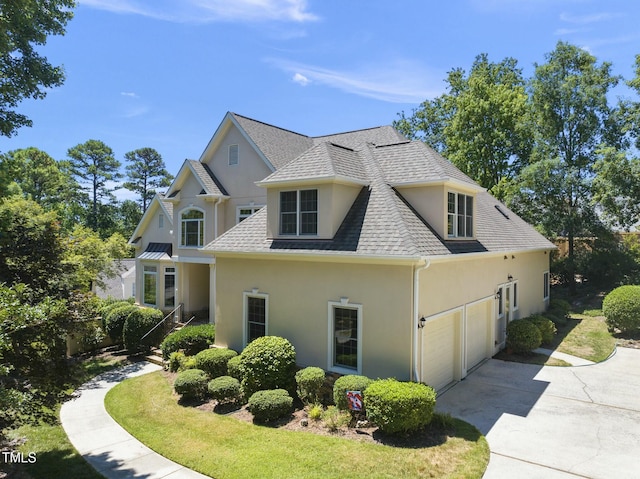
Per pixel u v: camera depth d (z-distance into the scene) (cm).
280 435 883
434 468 726
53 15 1437
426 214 1259
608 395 1120
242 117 2033
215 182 2056
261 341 1136
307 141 2255
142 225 2484
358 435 865
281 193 1306
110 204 6638
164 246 2338
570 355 1545
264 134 2028
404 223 1112
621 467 741
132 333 1727
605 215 2720
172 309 2261
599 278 2916
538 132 3059
